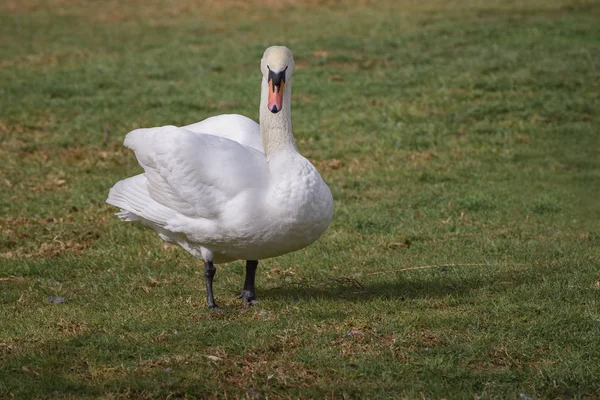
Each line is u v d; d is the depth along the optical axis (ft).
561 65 72.43
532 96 65.21
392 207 43.47
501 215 41.91
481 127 58.90
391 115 61.77
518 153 53.98
